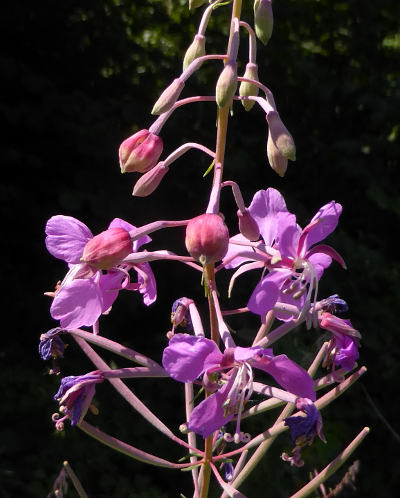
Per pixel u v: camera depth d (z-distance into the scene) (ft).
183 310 0.55
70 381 0.52
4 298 1.43
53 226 0.49
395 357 1.44
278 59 1.70
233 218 1.52
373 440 1.33
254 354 0.43
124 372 0.52
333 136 1.71
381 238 1.66
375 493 1.28
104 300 0.52
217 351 0.45
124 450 0.53
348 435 1.32
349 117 1.72
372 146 1.67
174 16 1.73
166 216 1.46
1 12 1.51
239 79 0.49
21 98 1.46
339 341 0.52
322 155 1.64
